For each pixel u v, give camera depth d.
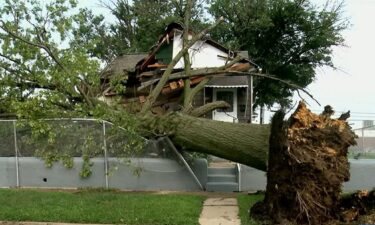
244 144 10.95
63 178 13.07
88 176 12.99
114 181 12.91
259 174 12.74
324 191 9.01
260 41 37.72
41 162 13.20
